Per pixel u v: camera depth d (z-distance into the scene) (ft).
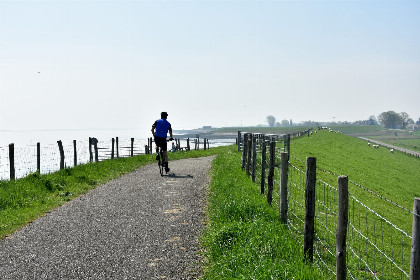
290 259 20.22
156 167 64.23
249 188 38.17
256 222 25.26
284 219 28.04
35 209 33.58
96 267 20.27
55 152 78.02
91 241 24.54
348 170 109.09
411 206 86.22
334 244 29.30
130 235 25.64
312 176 21.75
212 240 23.00
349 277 25.13
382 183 105.81
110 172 55.72
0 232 26.76
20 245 23.98
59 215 31.45
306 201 21.88
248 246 21.16
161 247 23.21
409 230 52.65
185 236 25.22
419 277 12.78
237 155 77.92
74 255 22.07
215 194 36.55
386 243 41.09
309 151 126.72
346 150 167.12
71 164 69.10
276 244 21.90
